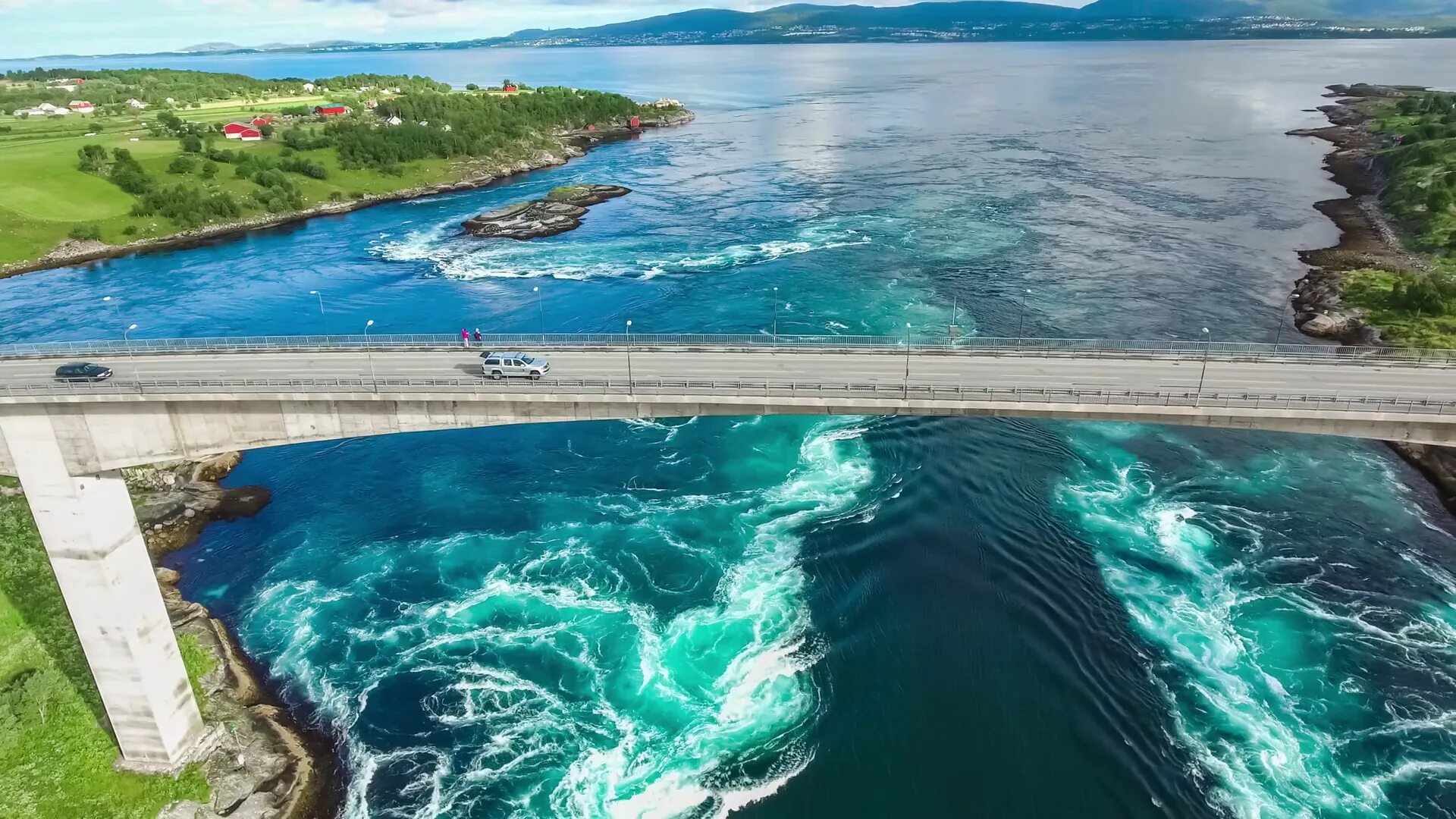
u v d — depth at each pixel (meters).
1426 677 58.19
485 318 127.00
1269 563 69.62
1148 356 66.62
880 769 52.34
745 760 53.12
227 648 62.50
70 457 50.16
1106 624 63.12
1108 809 49.72
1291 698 56.72
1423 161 181.75
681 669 60.12
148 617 50.12
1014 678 58.59
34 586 65.69
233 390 54.19
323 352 68.62
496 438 93.88
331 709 57.75
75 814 48.84
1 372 61.91
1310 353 65.56
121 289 146.00
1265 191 191.25
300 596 68.94
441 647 62.94
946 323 115.94
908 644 61.56
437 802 50.94
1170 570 68.75
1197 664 59.53
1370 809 49.16
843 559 70.75
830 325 115.69
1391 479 82.44
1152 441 88.56
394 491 84.31
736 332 114.31
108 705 50.56
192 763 52.62
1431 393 59.38
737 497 80.31
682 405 57.91
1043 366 65.38
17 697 54.59
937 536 73.12
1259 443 88.50
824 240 160.00
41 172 191.38
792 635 62.75
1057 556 70.50
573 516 78.44
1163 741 53.81
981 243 153.88
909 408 57.56
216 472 87.81
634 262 153.00
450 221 194.00
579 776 52.38
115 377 61.28
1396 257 141.38
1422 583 67.38
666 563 71.06
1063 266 141.00
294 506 82.19
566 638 63.38
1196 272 138.00
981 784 51.31
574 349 68.94
